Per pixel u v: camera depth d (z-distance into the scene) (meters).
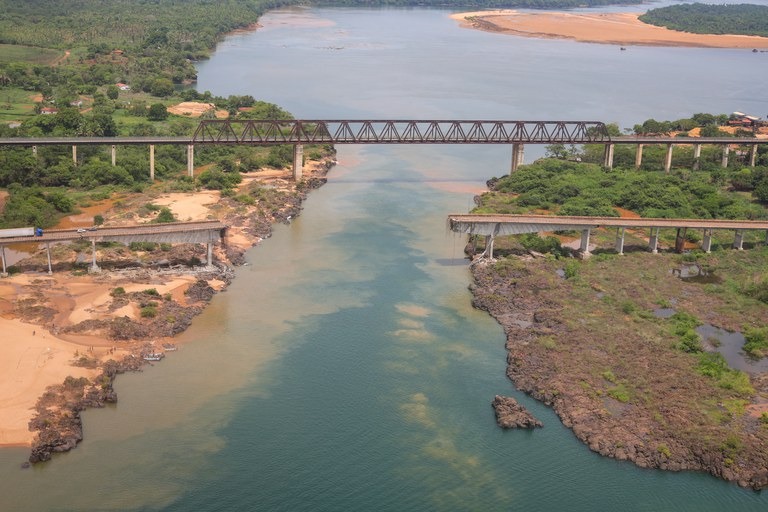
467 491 89.25
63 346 113.19
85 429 97.88
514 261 149.62
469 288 141.00
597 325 124.38
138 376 109.69
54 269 139.75
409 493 88.75
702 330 126.12
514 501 88.00
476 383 110.06
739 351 120.00
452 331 124.75
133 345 116.56
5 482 88.19
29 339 113.56
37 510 84.38
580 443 97.50
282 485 89.44
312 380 109.94
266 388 107.81
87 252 147.25
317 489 89.00
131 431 97.81
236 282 141.25
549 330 122.69
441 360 115.81
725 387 107.56
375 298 136.00
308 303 133.38
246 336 121.50
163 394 105.62
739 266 151.88
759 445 95.75
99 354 112.88
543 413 103.31
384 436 98.25
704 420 99.75
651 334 121.38
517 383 109.06
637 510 87.25
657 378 108.81
